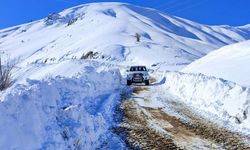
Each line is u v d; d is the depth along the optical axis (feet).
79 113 38.60
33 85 37.81
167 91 86.17
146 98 72.90
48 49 596.29
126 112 56.59
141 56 288.30
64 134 33.58
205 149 39.32
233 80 84.89
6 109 27.96
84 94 59.72
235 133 46.37
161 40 490.08
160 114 56.54
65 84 54.34
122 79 105.40
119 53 305.32
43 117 33.01
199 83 71.41
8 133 26.58
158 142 41.14
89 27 643.04
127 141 40.98
